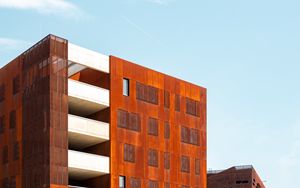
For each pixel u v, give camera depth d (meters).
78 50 67.94
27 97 67.88
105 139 69.19
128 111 71.94
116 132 70.06
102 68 70.06
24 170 66.31
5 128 71.19
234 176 115.00
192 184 78.31
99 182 69.50
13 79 71.31
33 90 66.94
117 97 70.94
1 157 71.00
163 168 74.69
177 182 76.12
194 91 81.75
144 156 72.62
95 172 67.88
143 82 74.50
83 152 70.94
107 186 68.50
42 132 64.25
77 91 66.94
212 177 117.62
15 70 71.19
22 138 67.62
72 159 65.06
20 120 68.56
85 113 72.44
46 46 65.81
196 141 80.44
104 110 70.50
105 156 68.81
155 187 73.06
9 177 68.75
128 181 70.12
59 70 65.50
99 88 69.31
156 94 75.88
